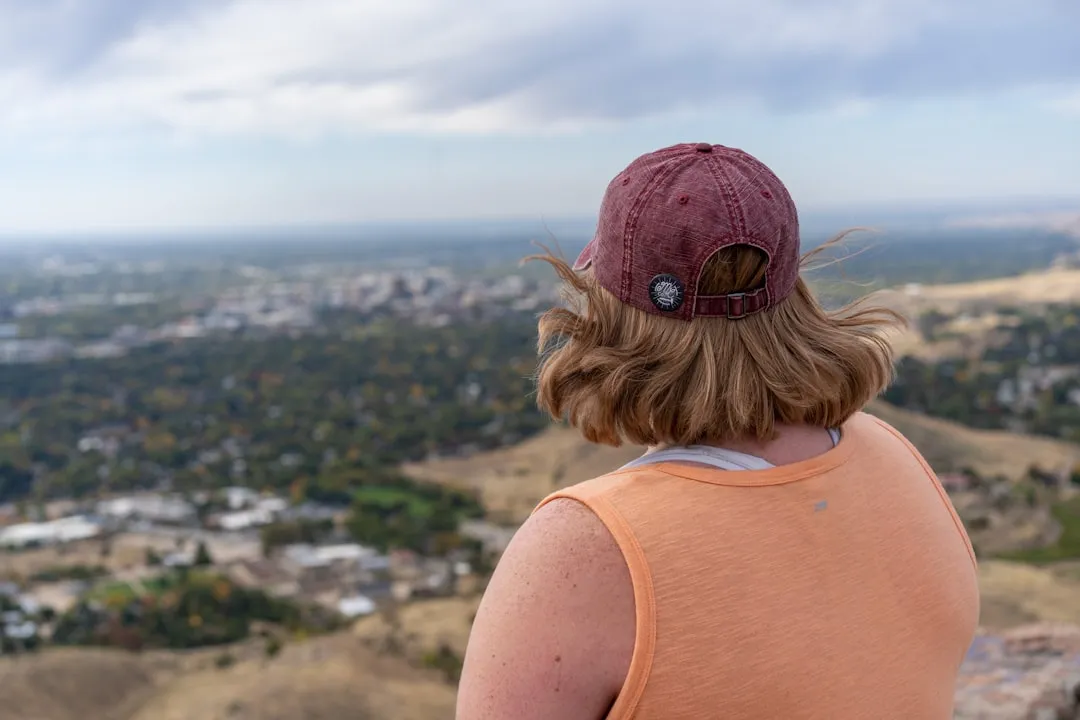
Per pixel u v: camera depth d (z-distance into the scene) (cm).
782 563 116
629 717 109
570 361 131
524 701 112
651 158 132
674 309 123
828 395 126
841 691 116
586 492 118
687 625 109
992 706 421
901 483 137
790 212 128
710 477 119
